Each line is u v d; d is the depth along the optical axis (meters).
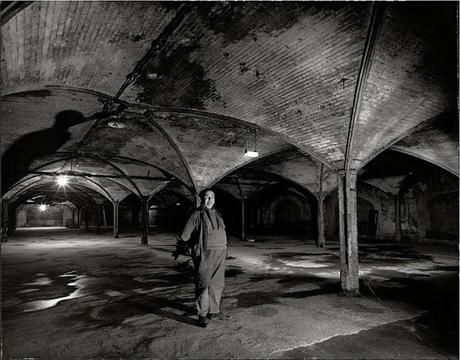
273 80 5.93
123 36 4.76
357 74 5.12
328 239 17.78
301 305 5.73
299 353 3.90
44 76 5.16
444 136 7.98
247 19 4.51
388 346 4.07
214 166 11.40
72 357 3.85
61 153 11.53
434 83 5.39
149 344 4.17
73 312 5.46
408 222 16.14
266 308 5.57
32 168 12.41
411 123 6.43
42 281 7.99
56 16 3.87
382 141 6.58
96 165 14.45
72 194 26.38
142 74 6.06
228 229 24.61
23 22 3.67
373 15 4.05
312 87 5.78
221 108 7.41
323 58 5.07
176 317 5.16
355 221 6.54
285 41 4.89
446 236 14.58
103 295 6.54
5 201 18.95
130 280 8.00
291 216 22.30
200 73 6.08
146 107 7.55
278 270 9.12
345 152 6.54
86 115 8.02
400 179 15.77
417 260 10.70
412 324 4.81
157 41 4.96
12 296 6.55
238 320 4.99
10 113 7.30
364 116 5.90
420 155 9.26
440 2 3.76
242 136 9.45
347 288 6.39
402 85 5.38
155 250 14.36
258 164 13.51
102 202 26.64
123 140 10.64
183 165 11.45
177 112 7.78
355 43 4.62
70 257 12.21
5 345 4.18
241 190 17.95
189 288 7.10
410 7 3.87
